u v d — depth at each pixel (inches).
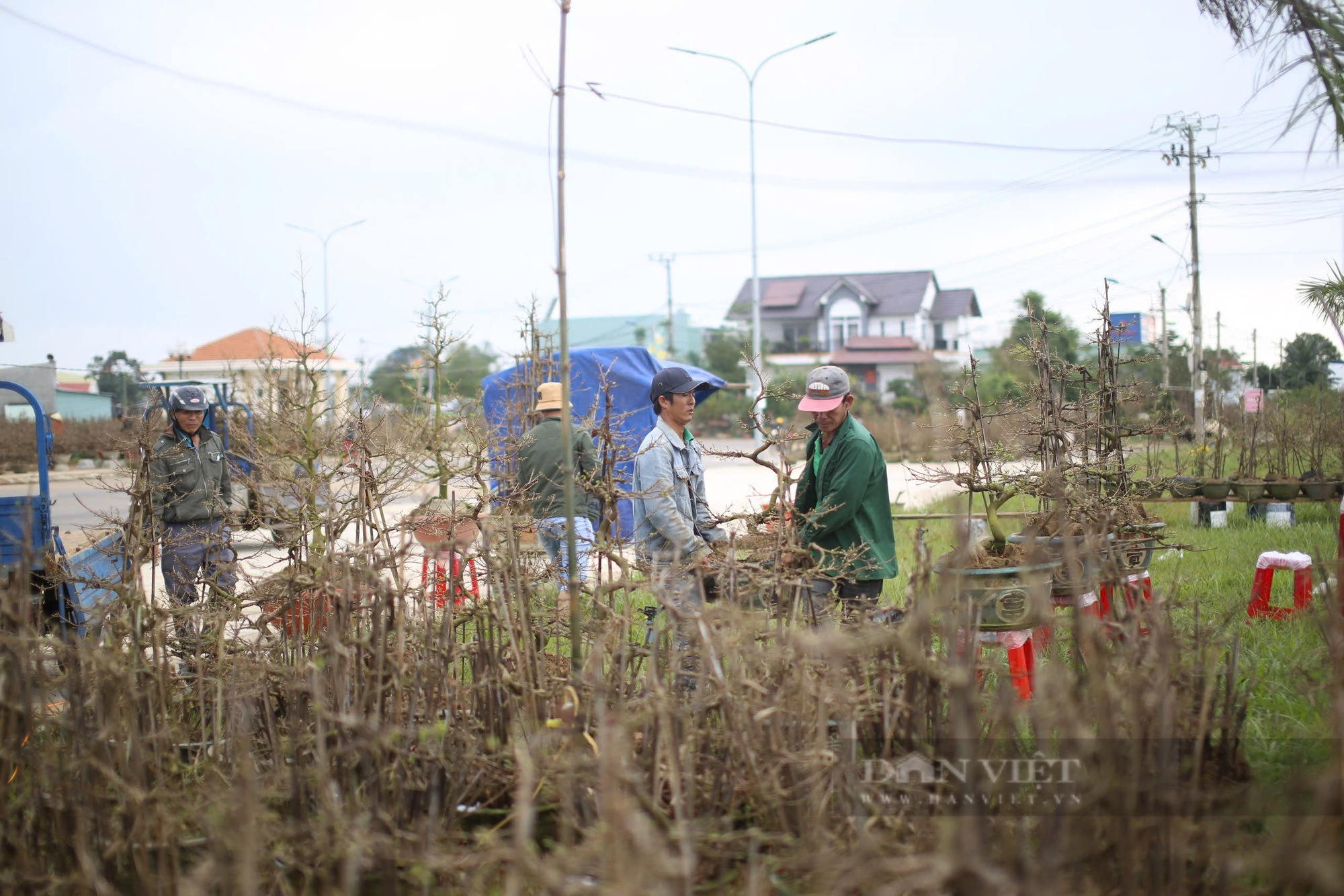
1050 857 92.3
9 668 124.1
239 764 129.1
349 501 191.6
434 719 130.6
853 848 103.2
